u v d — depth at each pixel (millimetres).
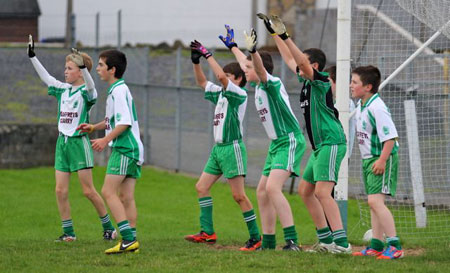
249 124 47719
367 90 23438
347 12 26609
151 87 55188
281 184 24719
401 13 34656
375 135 23469
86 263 22203
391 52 34875
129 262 22219
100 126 25172
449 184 35125
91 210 39688
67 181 27562
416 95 35531
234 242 27750
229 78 27391
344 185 27172
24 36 85562
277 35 23391
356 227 32562
